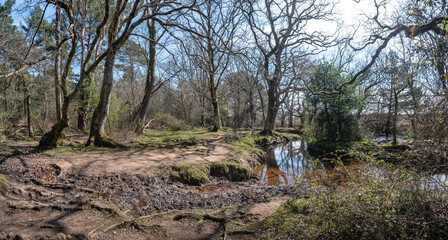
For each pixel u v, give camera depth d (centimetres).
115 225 504
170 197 743
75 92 1193
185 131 2459
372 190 441
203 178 927
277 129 3228
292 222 488
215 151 1335
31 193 644
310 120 1911
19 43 1308
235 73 2389
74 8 1839
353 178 523
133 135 1816
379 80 2534
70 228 486
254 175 1083
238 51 1207
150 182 838
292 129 3253
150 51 2019
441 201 416
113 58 1326
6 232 457
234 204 680
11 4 1711
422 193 414
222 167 1016
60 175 844
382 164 512
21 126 1886
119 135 1681
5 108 1633
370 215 395
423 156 474
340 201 454
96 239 461
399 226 389
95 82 1986
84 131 1961
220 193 807
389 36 920
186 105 3234
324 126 1747
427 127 493
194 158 1116
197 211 593
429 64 597
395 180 439
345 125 1703
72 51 1183
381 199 420
